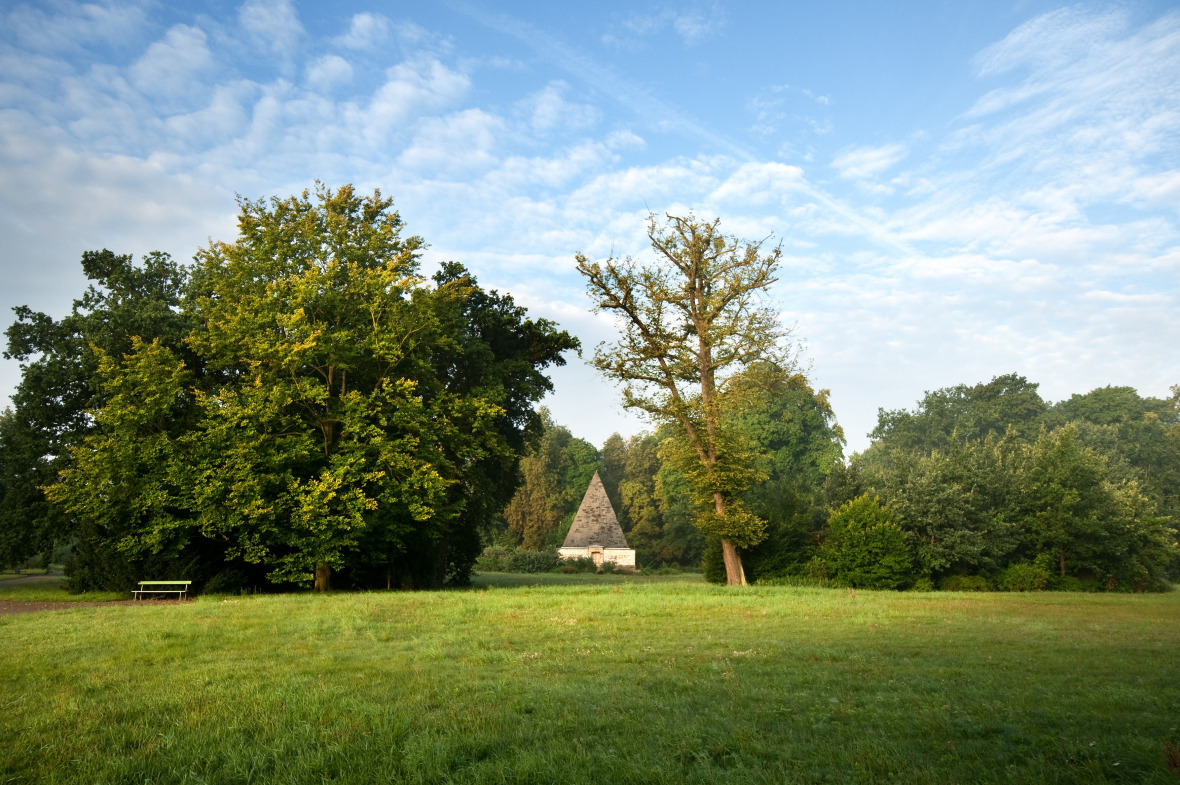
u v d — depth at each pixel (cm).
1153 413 8406
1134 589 3725
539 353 4281
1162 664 1098
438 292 3297
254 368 2897
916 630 1541
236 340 2900
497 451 3578
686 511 7725
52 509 3152
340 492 2831
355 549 3028
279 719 737
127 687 916
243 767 589
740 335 3412
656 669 1056
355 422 2845
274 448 2789
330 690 874
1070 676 998
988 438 4541
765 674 1020
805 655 1189
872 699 857
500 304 4269
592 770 584
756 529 3412
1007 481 3912
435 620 1647
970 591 3244
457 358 3744
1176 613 2006
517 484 4459
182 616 1725
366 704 798
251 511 2625
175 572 2862
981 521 3681
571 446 10719
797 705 823
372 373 3169
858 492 3981
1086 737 682
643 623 1641
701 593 2473
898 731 712
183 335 3212
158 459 2847
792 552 3622
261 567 3169
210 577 2948
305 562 2803
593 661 1127
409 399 2991
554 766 586
